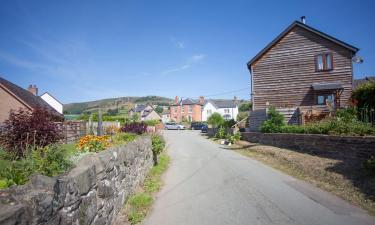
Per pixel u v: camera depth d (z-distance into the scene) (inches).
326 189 319.0
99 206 192.7
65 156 213.5
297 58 968.3
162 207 265.6
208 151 741.3
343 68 918.4
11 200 109.6
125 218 235.9
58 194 132.0
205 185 352.8
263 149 650.8
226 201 281.3
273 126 732.7
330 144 460.8
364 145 386.0
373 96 582.2
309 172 400.5
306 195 297.4
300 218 229.6
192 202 280.4
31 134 311.1
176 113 3181.6
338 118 524.7
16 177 152.6
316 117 693.9
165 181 382.3
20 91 1331.2
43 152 202.8
